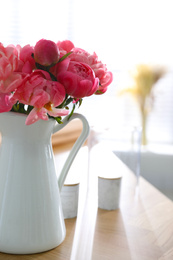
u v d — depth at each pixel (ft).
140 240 2.93
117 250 2.77
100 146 3.47
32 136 2.53
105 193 3.41
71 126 5.57
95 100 14.75
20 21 14.08
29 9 14.08
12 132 2.52
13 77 2.24
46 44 2.28
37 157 2.57
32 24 14.15
